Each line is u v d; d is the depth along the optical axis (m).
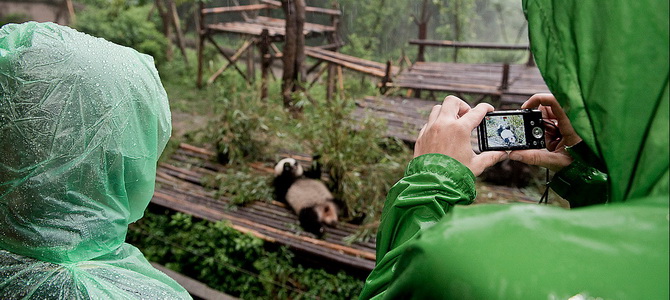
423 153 1.09
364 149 7.47
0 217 1.19
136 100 1.30
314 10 13.37
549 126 1.36
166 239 6.80
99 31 15.34
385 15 16.73
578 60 0.60
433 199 0.97
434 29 17.91
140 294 1.30
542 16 0.64
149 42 15.26
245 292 6.23
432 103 10.44
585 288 0.41
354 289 6.07
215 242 6.63
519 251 0.45
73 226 1.23
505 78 10.76
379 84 10.89
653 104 0.53
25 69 1.16
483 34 18.39
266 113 8.99
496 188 7.95
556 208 0.50
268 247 6.57
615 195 0.56
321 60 11.86
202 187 7.99
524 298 0.42
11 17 17.91
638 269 0.42
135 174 1.35
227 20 19.23
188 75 15.06
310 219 6.79
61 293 1.17
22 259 1.22
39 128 1.16
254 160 8.76
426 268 0.48
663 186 0.51
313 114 8.55
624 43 0.54
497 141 1.26
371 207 6.98
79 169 1.21
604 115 0.56
